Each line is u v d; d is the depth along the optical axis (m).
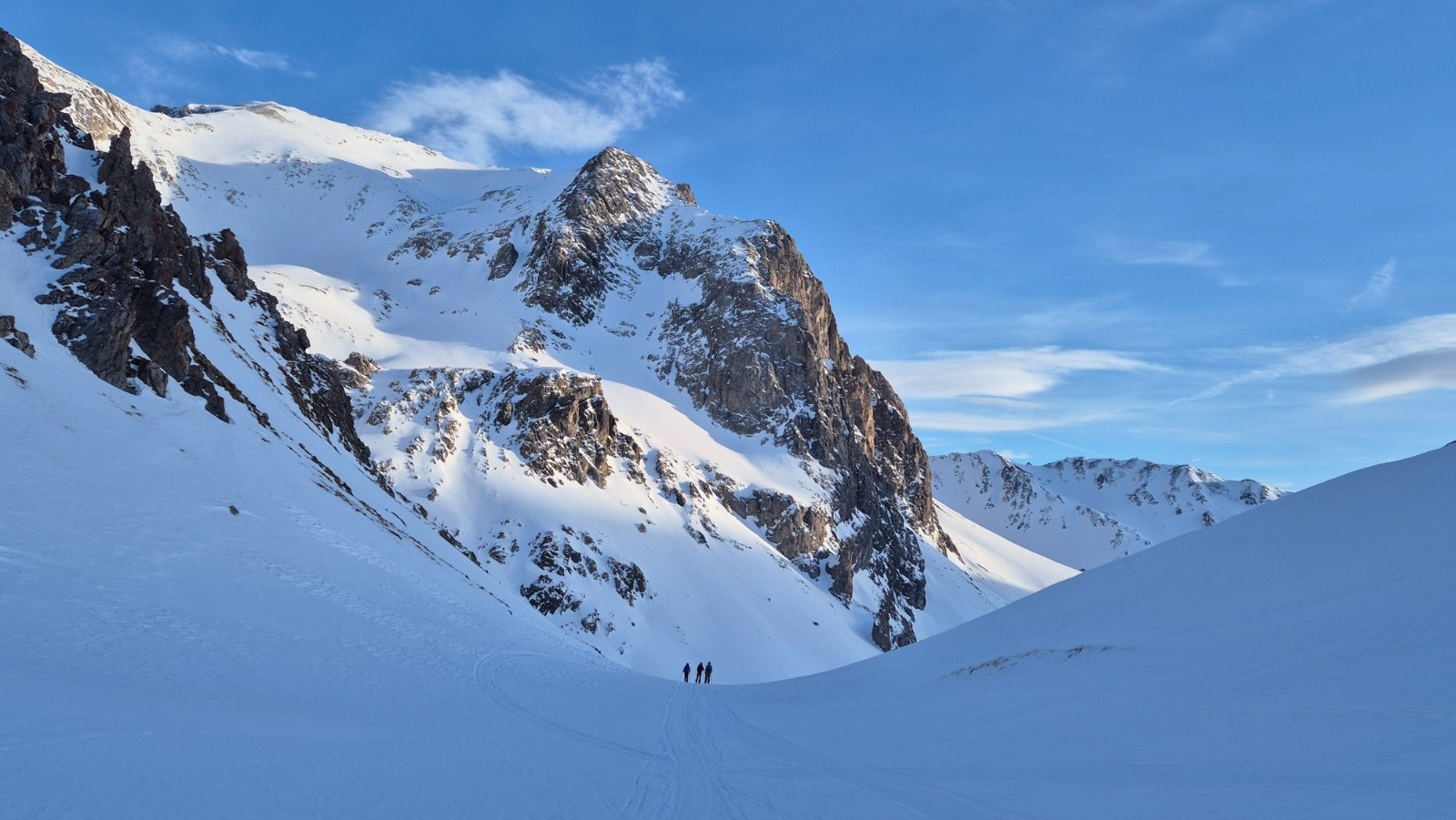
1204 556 27.95
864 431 192.88
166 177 181.75
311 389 66.31
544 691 23.88
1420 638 15.45
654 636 91.00
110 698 11.38
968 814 13.32
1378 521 23.66
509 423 114.19
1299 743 13.05
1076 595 31.02
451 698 18.58
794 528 135.62
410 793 10.88
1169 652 20.44
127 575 18.39
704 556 111.56
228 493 29.67
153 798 8.47
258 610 19.95
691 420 154.12
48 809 7.57
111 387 33.47
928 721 22.03
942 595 180.75
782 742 21.88
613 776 14.91
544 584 87.81
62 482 22.34
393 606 27.53
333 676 16.94
